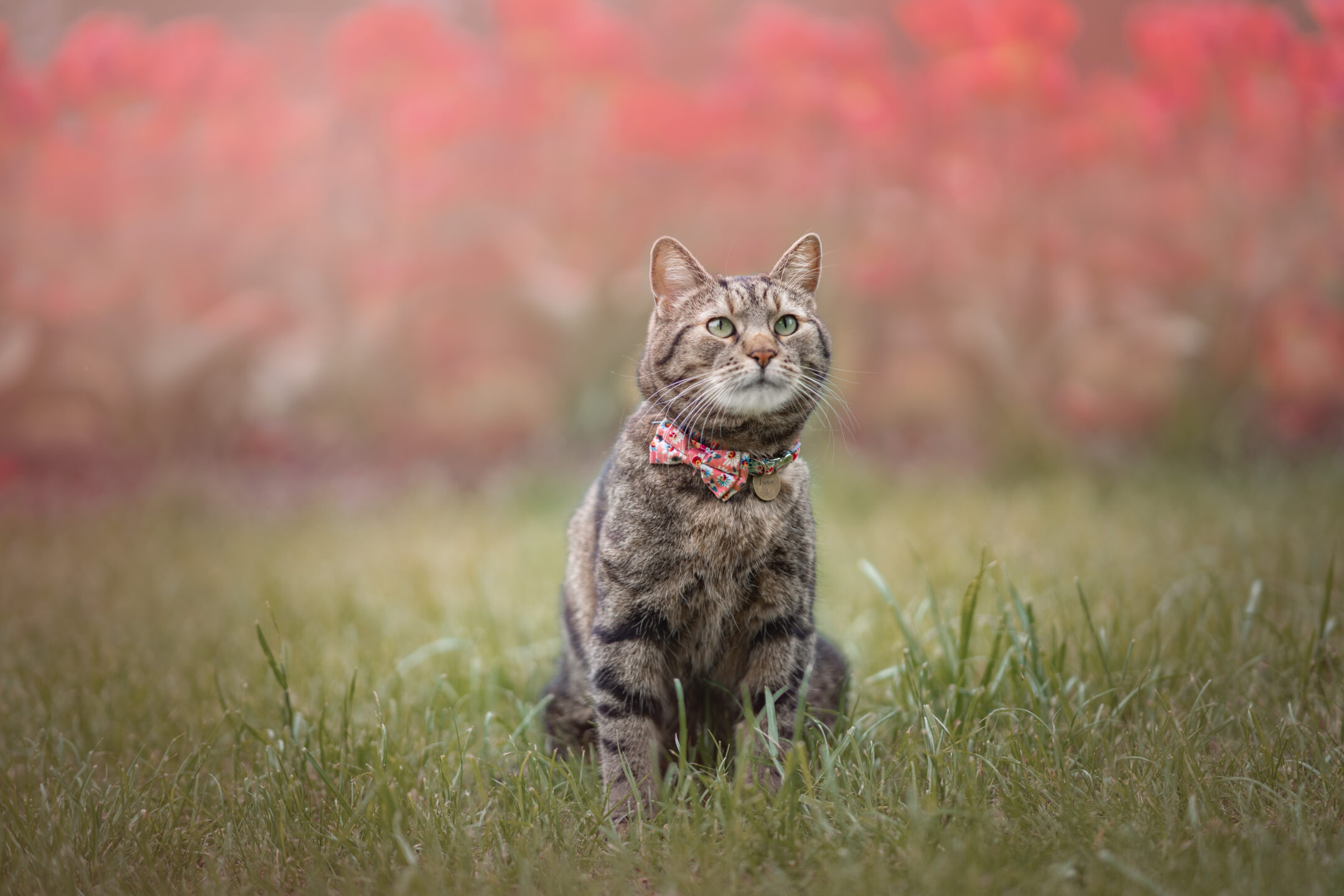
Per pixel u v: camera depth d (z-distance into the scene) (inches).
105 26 327.9
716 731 121.6
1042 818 94.3
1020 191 335.3
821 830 92.5
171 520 280.1
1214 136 328.2
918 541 216.1
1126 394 330.6
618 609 111.5
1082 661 129.0
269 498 312.2
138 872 96.1
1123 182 333.4
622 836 97.7
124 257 335.9
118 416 334.6
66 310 330.6
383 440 343.9
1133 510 237.8
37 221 330.6
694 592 112.4
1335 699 118.1
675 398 116.0
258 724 133.3
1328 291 327.0
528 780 108.6
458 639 158.1
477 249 343.6
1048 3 325.4
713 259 337.7
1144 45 328.2
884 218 338.0
